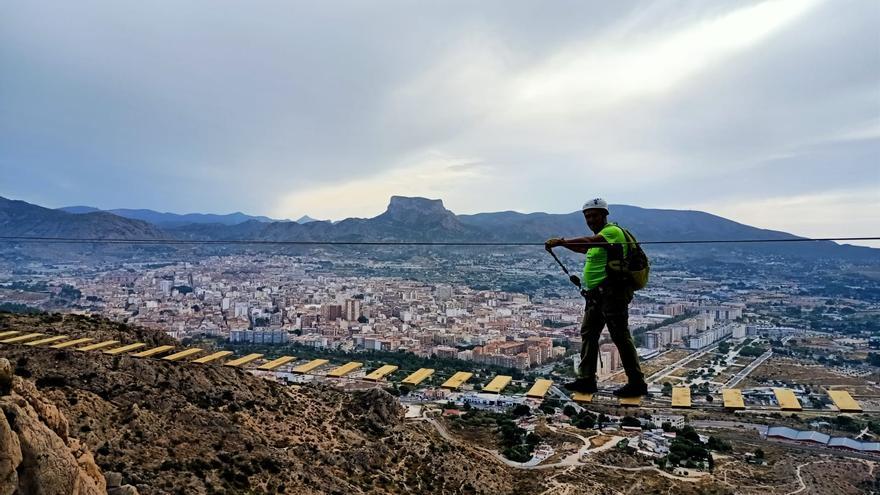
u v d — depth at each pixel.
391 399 65.81
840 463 81.81
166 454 36.31
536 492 61.88
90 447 33.25
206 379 50.94
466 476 57.44
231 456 39.47
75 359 43.38
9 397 14.25
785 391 12.18
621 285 10.62
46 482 13.79
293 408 55.59
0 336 21.56
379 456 53.03
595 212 11.32
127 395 41.91
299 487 39.25
